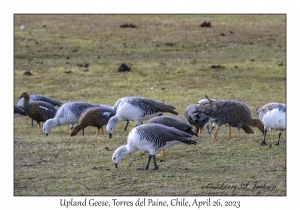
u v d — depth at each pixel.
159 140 13.51
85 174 13.69
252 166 13.90
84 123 18.83
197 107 16.64
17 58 33.62
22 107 21.20
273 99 26.03
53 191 12.62
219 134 17.86
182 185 12.66
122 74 30.69
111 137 17.42
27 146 16.34
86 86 28.86
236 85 28.62
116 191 12.50
